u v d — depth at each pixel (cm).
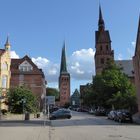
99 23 12081
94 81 7744
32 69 8350
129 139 1730
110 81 7031
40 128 2773
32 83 8225
